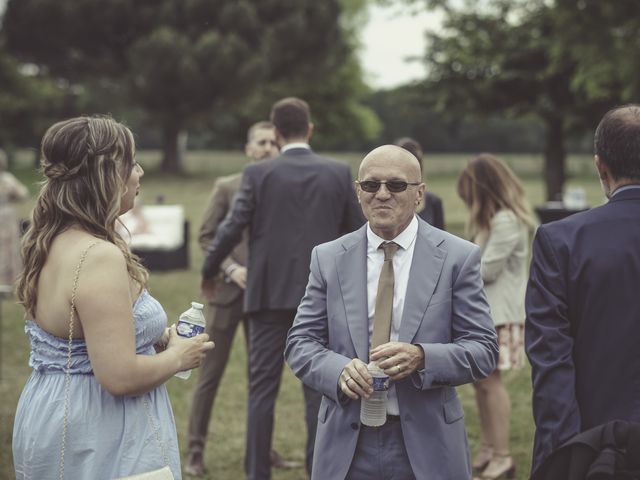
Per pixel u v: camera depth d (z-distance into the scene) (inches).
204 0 1542.8
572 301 100.7
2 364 299.3
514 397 261.4
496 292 185.5
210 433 229.3
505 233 183.0
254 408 177.5
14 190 439.8
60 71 1699.1
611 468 91.9
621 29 575.5
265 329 177.6
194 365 105.3
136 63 1539.1
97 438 98.4
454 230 767.7
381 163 113.0
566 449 96.5
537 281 102.3
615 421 95.9
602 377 99.2
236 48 1536.7
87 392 99.0
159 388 105.1
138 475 97.7
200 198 1169.4
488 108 861.8
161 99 1601.9
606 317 99.2
